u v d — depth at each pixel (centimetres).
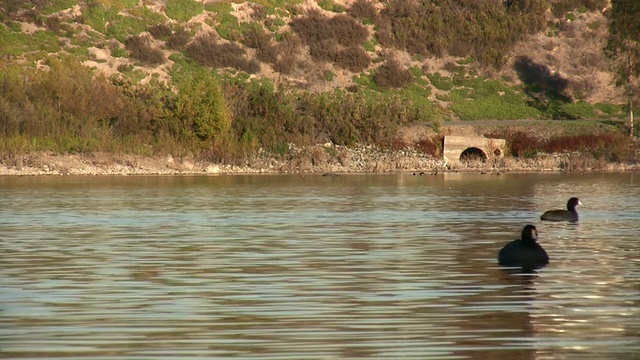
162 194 16362
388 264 7794
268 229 10688
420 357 4656
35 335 5128
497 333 5156
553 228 10788
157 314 5684
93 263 7881
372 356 4672
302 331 5216
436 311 5747
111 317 5591
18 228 10744
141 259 8138
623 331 5194
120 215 12400
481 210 13338
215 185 18900
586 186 19025
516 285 6681
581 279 6938
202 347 4859
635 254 8394
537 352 4741
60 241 9475
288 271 7412
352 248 8906
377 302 6047
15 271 7425
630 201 15088
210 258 8200
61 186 18275
